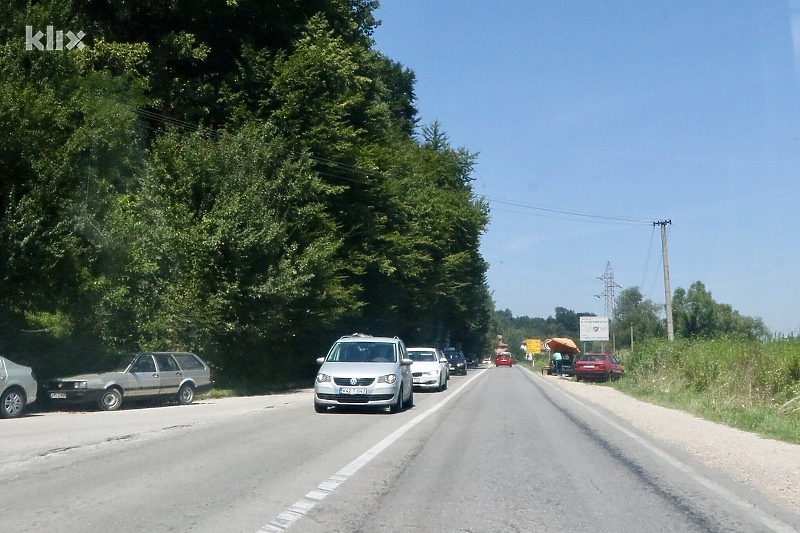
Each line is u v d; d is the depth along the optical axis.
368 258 38.81
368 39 45.28
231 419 17.17
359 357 19.81
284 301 28.94
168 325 26.09
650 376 34.16
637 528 7.79
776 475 11.00
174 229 27.45
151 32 34.59
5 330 21.45
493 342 164.75
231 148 29.83
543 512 8.40
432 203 53.97
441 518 8.01
